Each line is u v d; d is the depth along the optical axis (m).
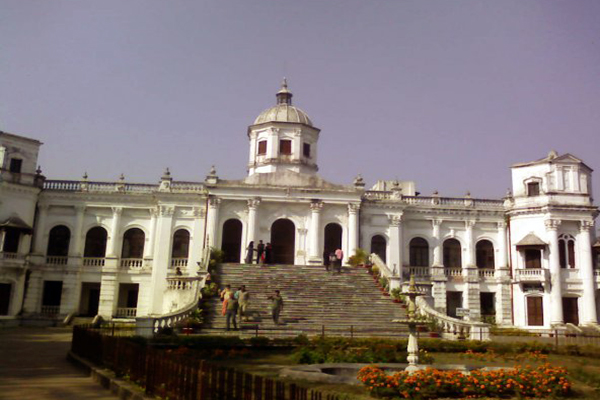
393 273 32.44
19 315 38.41
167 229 40.78
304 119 45.97
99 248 41.78
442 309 40.84
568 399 12.48
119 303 42.06
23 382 13.22
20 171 40.25
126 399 11.23
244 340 20.25
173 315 24.42
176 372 10.00
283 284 31.41
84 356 17.03
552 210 40.78
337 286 31.58
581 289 40.44
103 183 42.12
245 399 8.42
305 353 17.20
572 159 41.94
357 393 12.32
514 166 43.81
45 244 40.72
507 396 12.55
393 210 42.47
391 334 25.00
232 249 40.38
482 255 43.94
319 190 40.22
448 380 12.52
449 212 43.75
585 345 22.80
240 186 39.72
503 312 42.12
